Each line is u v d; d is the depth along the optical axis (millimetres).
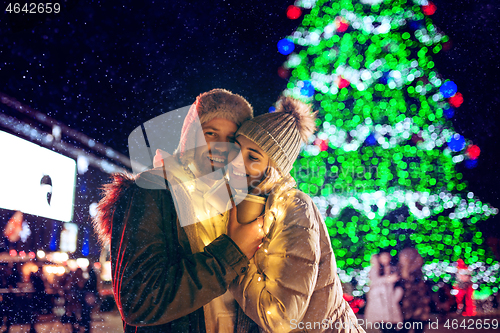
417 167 8680
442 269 7523
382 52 7562
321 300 1381
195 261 1169
